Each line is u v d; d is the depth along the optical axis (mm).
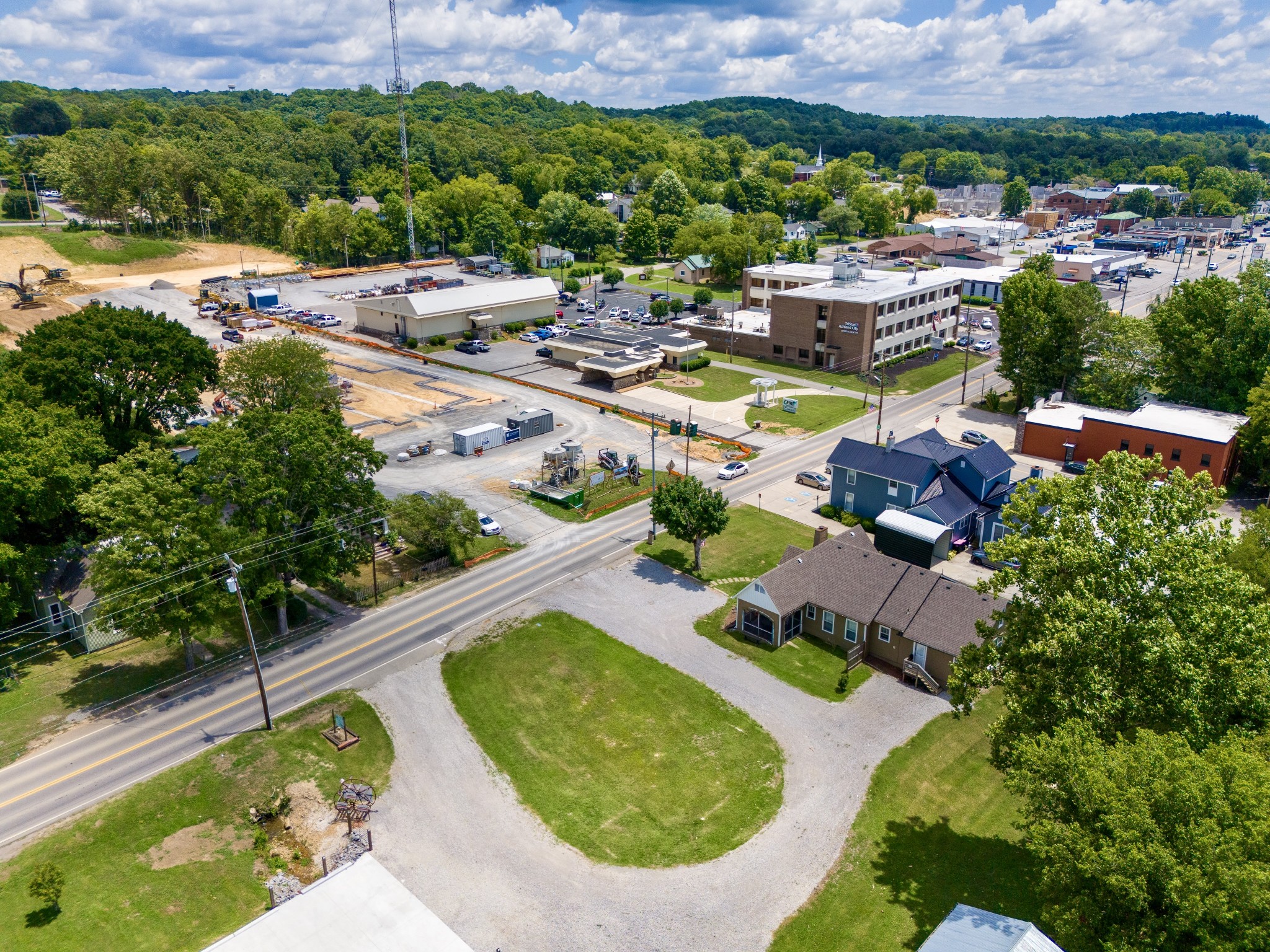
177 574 49906
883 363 118125
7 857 38594
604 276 187000
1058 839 28891
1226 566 34938
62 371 73312
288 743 46531
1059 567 36469
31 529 62562
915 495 71625
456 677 52625
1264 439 77000
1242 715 33531
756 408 106938
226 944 29156
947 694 51781
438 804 42250
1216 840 25516
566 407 106812
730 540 71438
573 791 43344
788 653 55844
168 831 40250
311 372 85125
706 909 36344
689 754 46062
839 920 35719
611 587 63844
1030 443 91062
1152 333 94000
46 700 50625
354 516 59281
